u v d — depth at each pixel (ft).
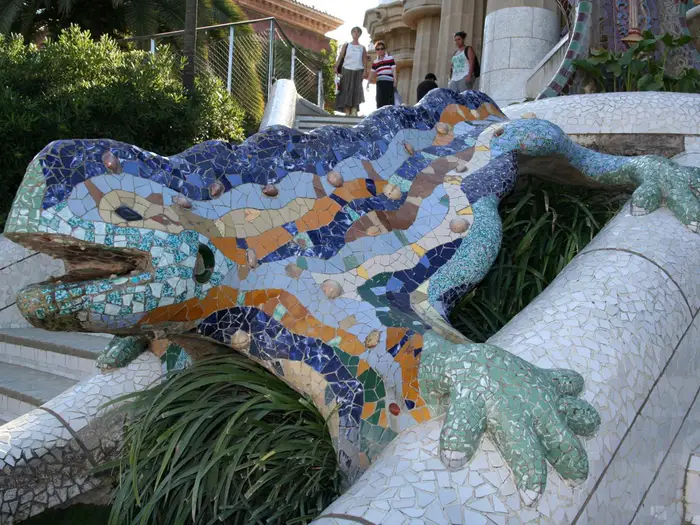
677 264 10.68
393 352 9.15
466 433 7.54
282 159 10.41
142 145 32.65
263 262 9.57
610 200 13.75
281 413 9.74
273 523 9.18
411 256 10.55
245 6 92.32
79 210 8.22
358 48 37.50
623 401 8.59
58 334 21.36
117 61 33.30
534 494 7.22
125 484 9.80
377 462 8.12
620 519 8.24
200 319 9.21
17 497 11.07
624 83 17.95
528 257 12.20
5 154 27.20
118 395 11.81
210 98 37.11
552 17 28.68
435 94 13.14
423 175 11.64
